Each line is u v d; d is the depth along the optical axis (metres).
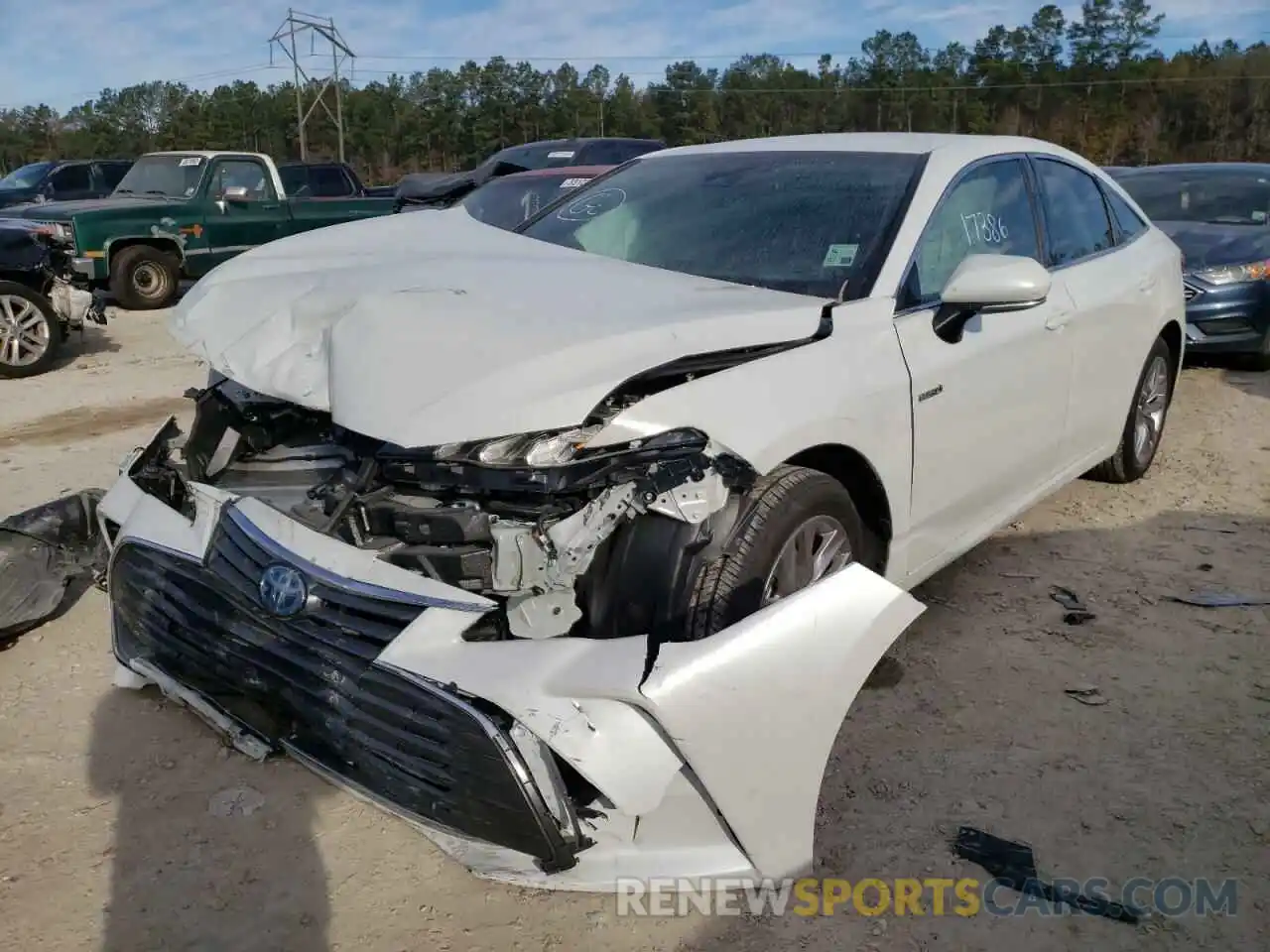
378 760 2.43
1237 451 5.95
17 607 3.61
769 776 2.35
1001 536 4.69
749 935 2.40
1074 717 3.24
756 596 2.61
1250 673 3.50
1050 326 3.90
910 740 3.11
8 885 2.53
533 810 2.22
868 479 3.06
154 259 12.62
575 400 2.36
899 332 3.15
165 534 2.88
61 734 3.13
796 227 3.48
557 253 3.54
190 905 2.47
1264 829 2.73
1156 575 4.28
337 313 2.82
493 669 2.26
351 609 2.45
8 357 8.49
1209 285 7.83
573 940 2.38
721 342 2.68
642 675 2.20
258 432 3.21
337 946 2.36
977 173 3.80
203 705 2.91
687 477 2.46
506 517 2.44
